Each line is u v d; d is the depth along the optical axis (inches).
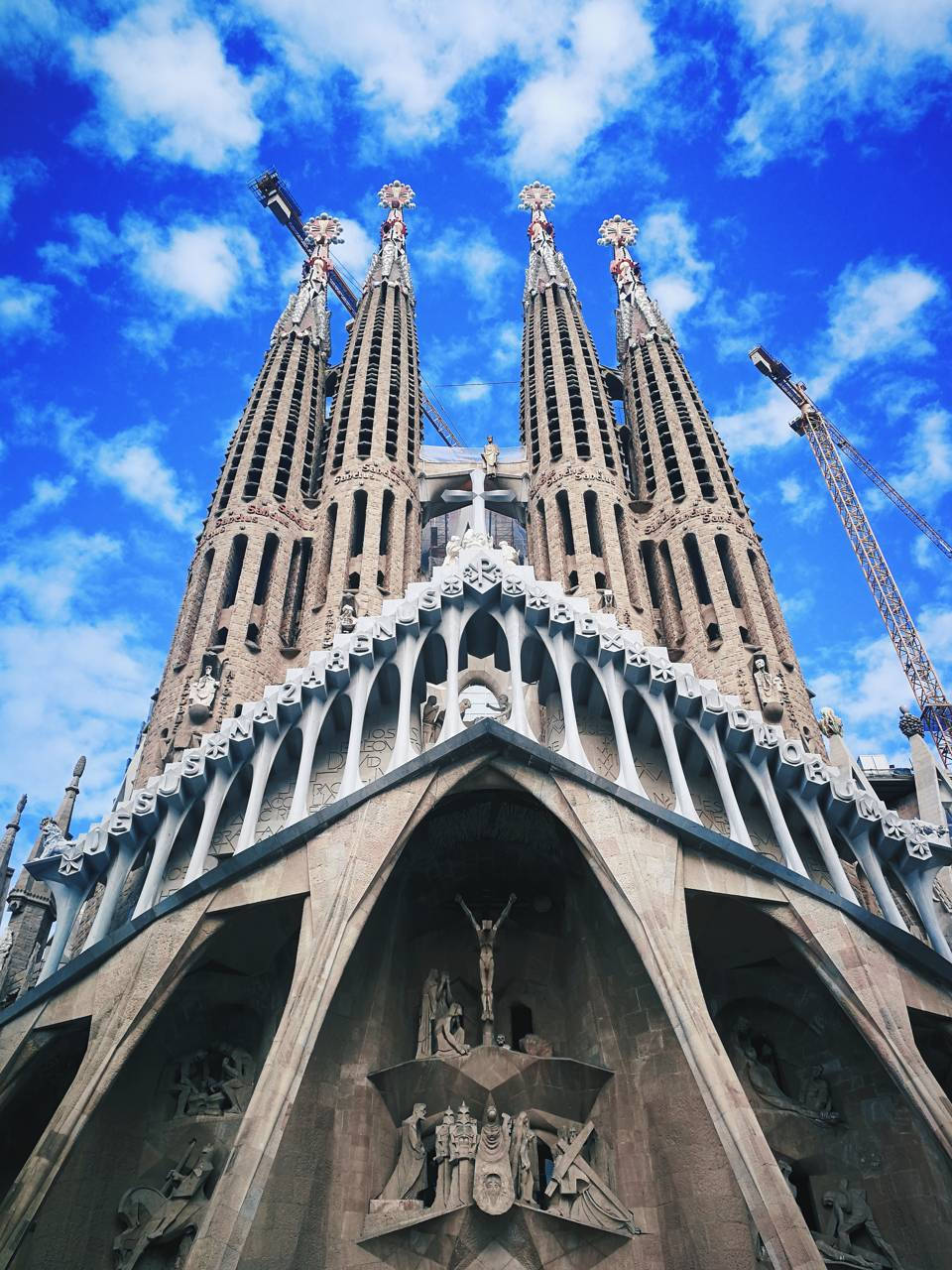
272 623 1614.2
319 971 948.0
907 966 1043.9
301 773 1137.4
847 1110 1055.0
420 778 1088.8
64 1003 995.9
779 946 1101.1
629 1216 984.9
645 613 1699.1
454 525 2239.2
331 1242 971.3
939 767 1612.9
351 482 1857.8
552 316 2341.3
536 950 1209.4
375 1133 1048.8
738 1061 1093.1
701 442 1936.5
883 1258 962.7
